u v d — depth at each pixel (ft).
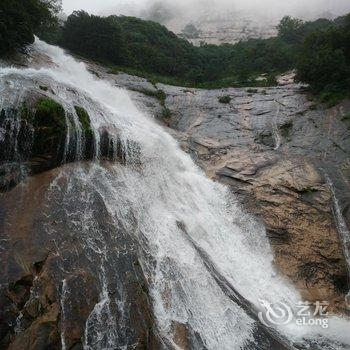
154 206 54.85
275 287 55.62
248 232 62.49
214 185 68.69
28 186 44.37
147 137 67.67
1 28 75.46
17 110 47.47
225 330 43.65
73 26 129.29
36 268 35.94
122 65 140.15
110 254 40.91
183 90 110.42
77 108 55.47
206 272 49.19
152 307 40.11
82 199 45.47
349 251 61.26
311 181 69.15
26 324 32.53
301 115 90.99
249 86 134.92
